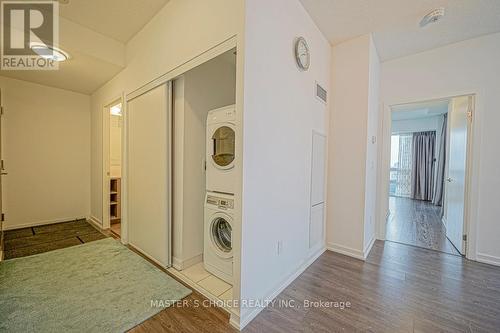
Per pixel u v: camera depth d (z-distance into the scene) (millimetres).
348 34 2541
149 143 2443
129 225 2855
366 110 2545
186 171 2248
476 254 2520
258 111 1562
